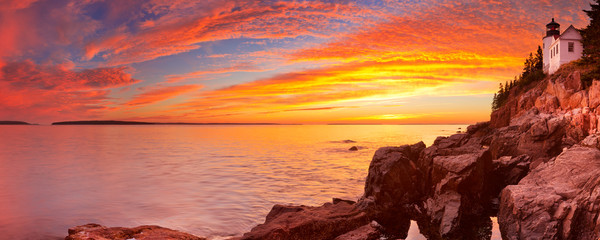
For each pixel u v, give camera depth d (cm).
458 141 5816
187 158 8931
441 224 2572
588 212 2072
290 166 7138
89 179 5888
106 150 11462
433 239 2370
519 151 4600
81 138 19362
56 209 3966
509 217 2328
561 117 4731
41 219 3594
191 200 4206
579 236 2045
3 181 5762
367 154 9712
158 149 11812
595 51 5362
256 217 3422
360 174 5956
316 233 2319
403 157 3334
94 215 3703
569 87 5662
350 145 13362
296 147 12519
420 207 3044
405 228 2580
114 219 3541
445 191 2920
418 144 3994
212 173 6331
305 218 2425
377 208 2938
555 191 2319
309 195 4281
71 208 3994
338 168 6744
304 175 5903
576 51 6956
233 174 6162
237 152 10569
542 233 2095
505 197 2452
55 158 9112
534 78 8344
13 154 10181
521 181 2697
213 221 3328
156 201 4219
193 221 3341
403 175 3225
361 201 3030
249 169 6769
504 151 4862
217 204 3966
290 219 2430
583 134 4422
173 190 4856
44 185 5397
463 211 2798
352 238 2241
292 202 3938
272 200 4069
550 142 4347
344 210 2683
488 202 3111
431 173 3272
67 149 11881
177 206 3934
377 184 3155
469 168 2922
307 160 8231
